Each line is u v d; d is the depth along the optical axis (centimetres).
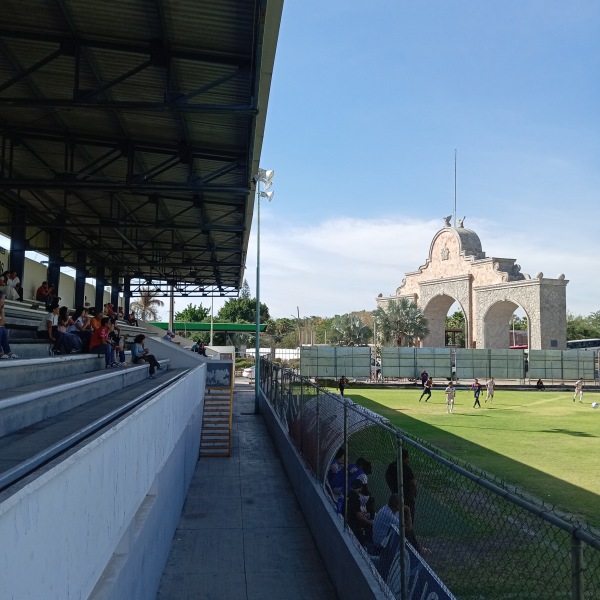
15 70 1166
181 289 4528
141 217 2381
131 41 1034
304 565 954
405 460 635
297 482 1361
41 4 941
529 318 6122
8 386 722
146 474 602
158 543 851
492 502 525
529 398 4409
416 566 545
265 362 3128
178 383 993
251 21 943
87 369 1233
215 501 1338
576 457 1845
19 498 260
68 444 411
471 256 6819
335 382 5522
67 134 1486
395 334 6912
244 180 1709
